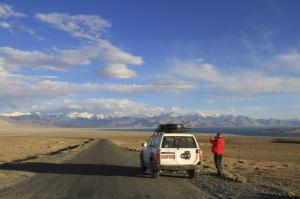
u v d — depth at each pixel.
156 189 16.67
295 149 71.38
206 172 23.91
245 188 17.20
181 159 20.23
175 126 21.48
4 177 20.59
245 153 54.72
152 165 20.66
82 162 30.81
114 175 21.86
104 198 14.27
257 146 82.69
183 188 17.11
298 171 27.14
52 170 24.47
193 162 20.36
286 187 17.81
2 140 99.38
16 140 101.69
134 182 18.92
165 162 20.12
